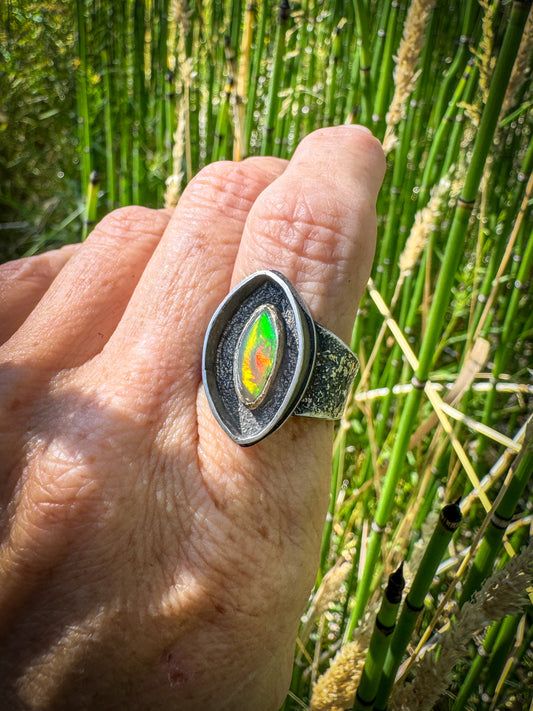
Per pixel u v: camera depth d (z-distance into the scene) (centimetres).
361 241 9
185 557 8
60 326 10
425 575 10
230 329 9
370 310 19
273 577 8
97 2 29
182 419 9
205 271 9
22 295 12
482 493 13
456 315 19
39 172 31
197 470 9
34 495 8
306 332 8
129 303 10
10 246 29
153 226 11
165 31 25
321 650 15
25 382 9
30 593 8
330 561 17
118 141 30
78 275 10
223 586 8
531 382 19
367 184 9
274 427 8
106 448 8
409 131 17
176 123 23
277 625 9
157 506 8
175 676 8
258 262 9
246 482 8
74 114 31
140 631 8
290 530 9
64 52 31
